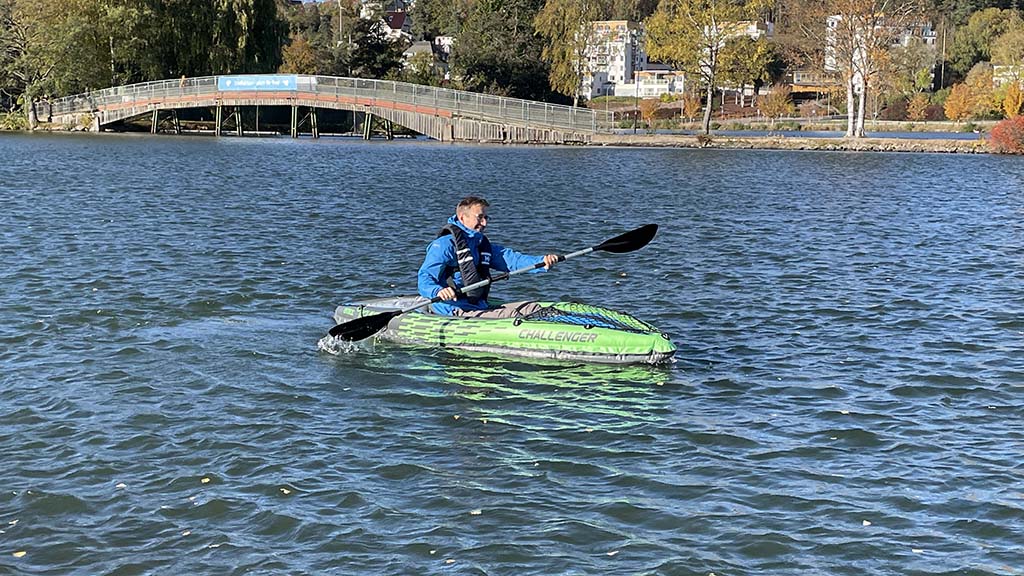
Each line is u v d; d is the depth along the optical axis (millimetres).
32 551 7395
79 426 9781
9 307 14477
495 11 92375
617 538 7621
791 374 11750
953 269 18922
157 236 21375
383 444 9453
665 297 16172
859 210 29375
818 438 9656
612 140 66938
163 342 12836
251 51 75438
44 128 73938
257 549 7430
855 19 68125
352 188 34062
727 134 86062
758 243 22094
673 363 12078
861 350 12844
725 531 7734
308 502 8180
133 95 70562
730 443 9516
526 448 9383
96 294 15469
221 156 49031
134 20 71000
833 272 18484
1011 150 60188
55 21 72500
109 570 7148
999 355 12578
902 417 10250
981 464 9031
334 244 20938
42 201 27688
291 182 35719
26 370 11539
